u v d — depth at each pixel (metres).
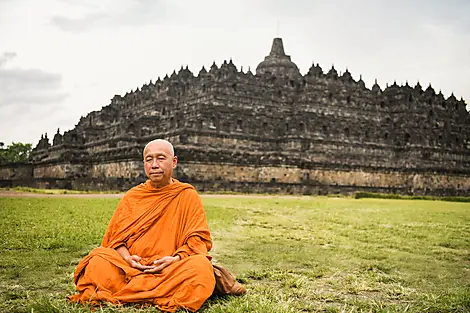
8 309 9.93
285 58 95.81
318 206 40.91
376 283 13.29
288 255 17.03
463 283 13.68
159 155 10.73
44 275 13.12
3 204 33.09
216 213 31.08
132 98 97.19
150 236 10.40
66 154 80.25
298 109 79.44
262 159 67.38
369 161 79.69
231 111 73.50
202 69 84.75
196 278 9.56
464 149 89.81
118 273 10.02
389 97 88.62
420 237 23.00
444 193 80.25
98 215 27.48
